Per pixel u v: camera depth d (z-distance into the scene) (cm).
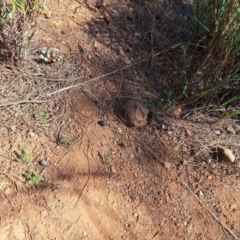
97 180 58
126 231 56
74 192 57
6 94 62
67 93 64
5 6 60
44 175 57
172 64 70
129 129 63
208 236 57
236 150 64
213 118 67
